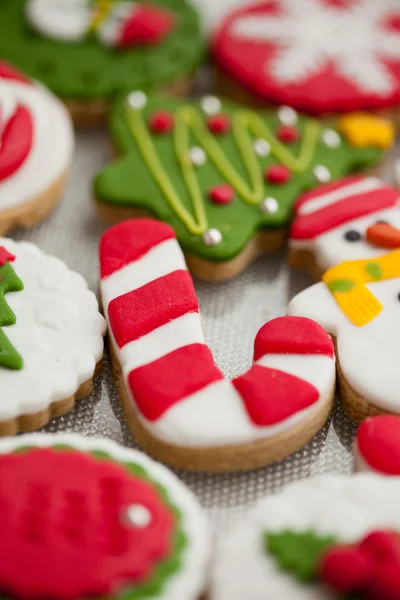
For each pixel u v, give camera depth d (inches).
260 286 16.3
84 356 14.8
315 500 13.8
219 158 16.9
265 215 16.2
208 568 13.5
